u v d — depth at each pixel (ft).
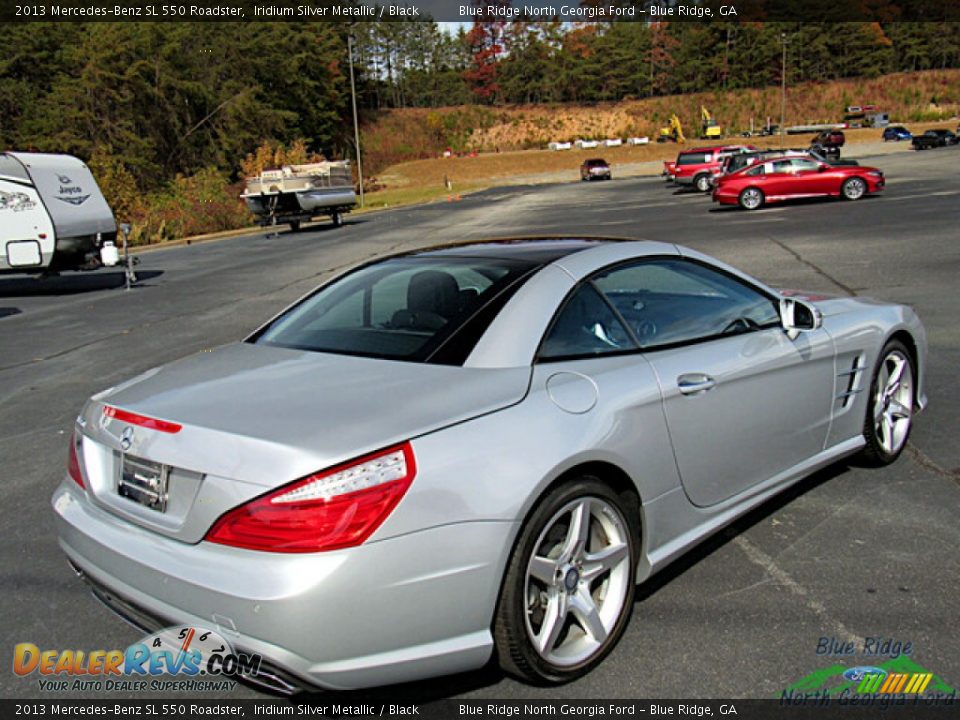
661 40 453.58
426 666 7.45
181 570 7.36
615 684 8.58
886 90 417.90
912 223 55.16
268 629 6.90
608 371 9.29
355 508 7.03
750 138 314.55
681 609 9.98
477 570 7.55
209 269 62.03
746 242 53.01
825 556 11.18
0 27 179.52
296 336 10.44
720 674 8.67
